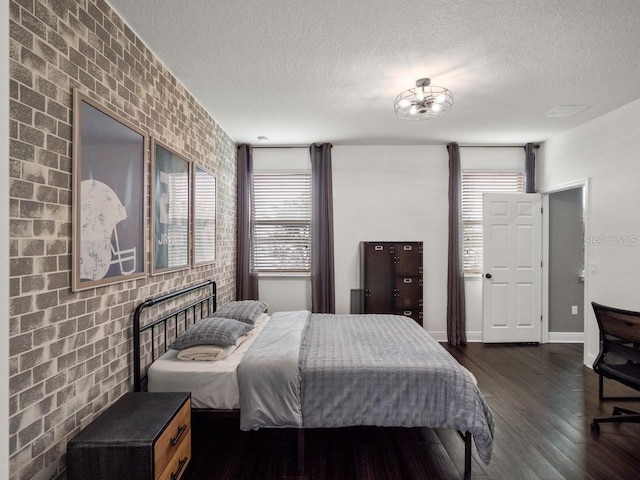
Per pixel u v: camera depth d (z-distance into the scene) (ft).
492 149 14.48
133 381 6.24
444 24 6.27
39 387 4.17
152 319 7.05
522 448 6.77
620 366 7.48
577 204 13.94
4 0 1.82
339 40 6.79
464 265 14.53
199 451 6.74
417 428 7.55
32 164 4.08
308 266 14.48
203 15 6.00
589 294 11.18
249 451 6.73
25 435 3.97
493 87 8.87
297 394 6.15
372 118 11.16
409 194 14.34
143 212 6.53
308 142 13.91
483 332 13.87
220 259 11.81
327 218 13.91
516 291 13.87
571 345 13.66
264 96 9.41
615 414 7.89
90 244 5.03
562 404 8.55
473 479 5.91
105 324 5.48
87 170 4.98
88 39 5.11
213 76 8.23
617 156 10.21
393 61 7.59
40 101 4.19
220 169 11.81
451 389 6.11
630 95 9.30
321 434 7.30
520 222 13.91
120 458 4.29
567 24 6.24
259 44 6.92
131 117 6.30
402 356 6.79
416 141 13.80
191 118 9.21
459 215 13.94
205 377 6.36
